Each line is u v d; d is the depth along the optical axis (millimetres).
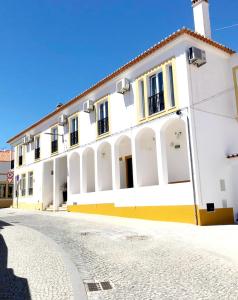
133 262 6441
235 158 12727
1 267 6121
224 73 14016
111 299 4461
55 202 22422
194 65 12773
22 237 9555
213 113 13031
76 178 20859
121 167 17953
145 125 14312
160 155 13367
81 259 6809
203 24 14555
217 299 4324
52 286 5000
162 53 13656
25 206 27172
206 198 11852
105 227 11680
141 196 14250
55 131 23250
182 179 14039
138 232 10211
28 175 27406
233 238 8578
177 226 11258
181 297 4430
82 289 4836
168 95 13312
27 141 27188
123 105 15820
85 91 18578
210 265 6062
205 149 12320
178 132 14422
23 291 4773
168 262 6363
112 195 16172
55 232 10734
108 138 16766
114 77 16438
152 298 4430
